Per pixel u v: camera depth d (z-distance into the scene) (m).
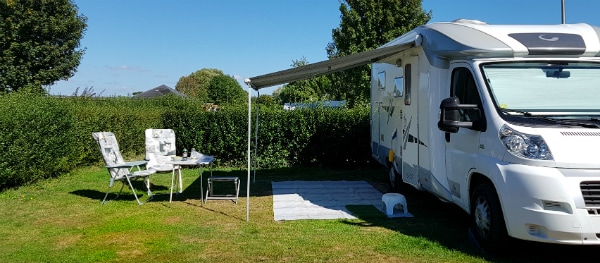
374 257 4.65
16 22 21.75
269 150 11.36
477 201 4.82
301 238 5.32
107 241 5.28
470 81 5.00
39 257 4.74
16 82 21.55
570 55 4.92
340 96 18.95
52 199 7.63
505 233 4.40
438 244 5.03
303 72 6.32
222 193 8.20
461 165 5.05
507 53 4.88
